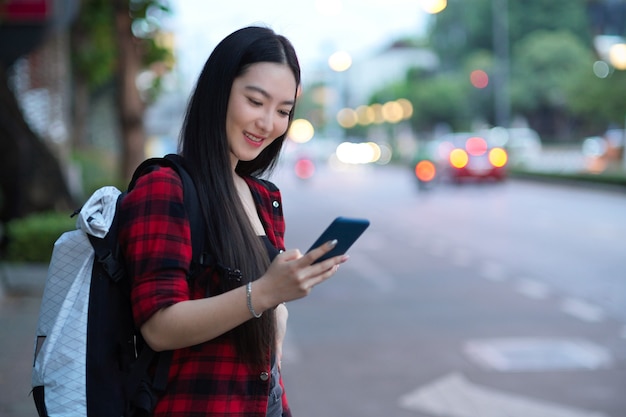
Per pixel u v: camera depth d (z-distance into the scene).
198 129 2.38
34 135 12.16
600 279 11.23
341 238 2.11
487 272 12.09
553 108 65.75
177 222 2.23
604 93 40.75
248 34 2.41
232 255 2.29
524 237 15.91
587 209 21.38
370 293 10.63
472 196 26.97
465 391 6.46
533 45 62.66
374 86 105.56
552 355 7.48
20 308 9.15
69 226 10.70
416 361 7.35
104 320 2.26
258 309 2.12
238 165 2.64
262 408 2.33
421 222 19.41
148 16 15.94
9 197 12.05
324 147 72.81
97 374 2.24
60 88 21.39
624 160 38.31
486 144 31.38
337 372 7.00
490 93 65.00
